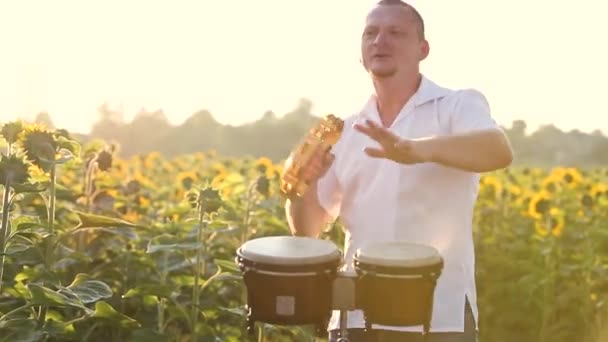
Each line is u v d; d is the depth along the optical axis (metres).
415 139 4.20
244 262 3.94
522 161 49.59
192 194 6.90
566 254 9.82
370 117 4.59
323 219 4.79
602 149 51.06
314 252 3.93
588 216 10.92
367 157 4.53
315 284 3.87
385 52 4.42
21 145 5.21
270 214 8.51
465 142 4.06
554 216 10.91
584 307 8.81
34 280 5.13
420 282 3.85
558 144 51.22
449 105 4.43
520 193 13.78
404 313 3.87
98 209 8.23
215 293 7.29
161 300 6.35
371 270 3.85
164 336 5.70
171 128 37.62
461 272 4.41
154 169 17.48
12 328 4.76
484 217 11.85
